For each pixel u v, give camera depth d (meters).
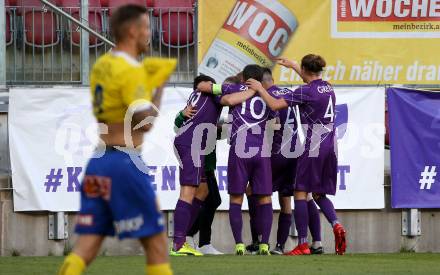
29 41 41.81
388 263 31.16
